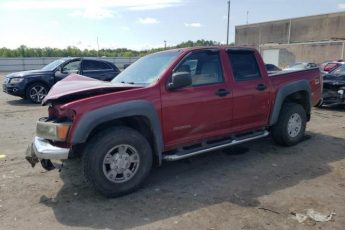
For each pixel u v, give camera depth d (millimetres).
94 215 3961
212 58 5285
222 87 5246
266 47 41625
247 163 5637
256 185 4754
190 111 4891
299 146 6555
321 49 35375
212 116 5156
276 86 6027
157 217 3898
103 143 4211
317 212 3955
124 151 4406
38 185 4805
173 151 4980
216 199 4328
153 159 5027
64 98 4367
